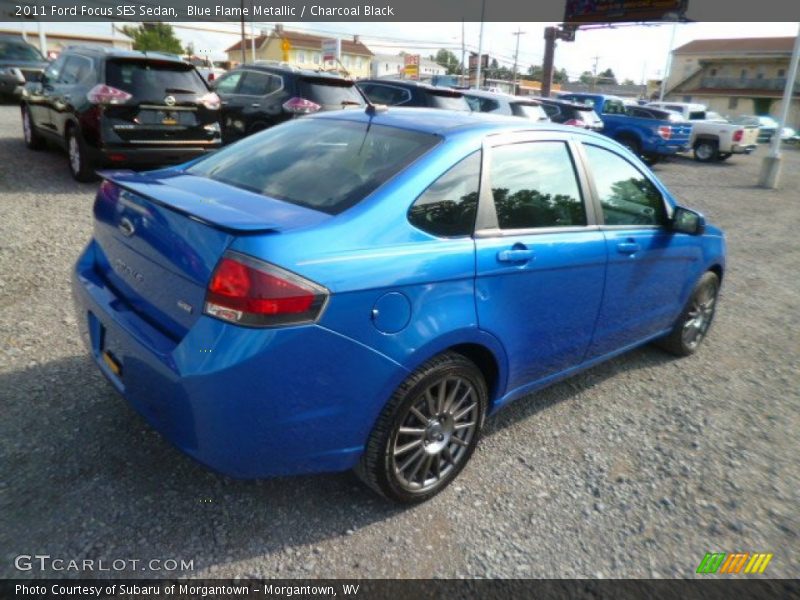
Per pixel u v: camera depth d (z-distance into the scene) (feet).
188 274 7.55
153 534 8.27
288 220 7.89
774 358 16.70
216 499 9.01
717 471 10.99
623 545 8.93
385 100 43.04
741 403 13.78
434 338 8.46
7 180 26.63
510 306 9.66
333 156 9.63
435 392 9.03
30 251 18.16
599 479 10.44
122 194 9.18
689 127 65.36
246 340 7.09
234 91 36.96
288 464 7.90
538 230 10.24
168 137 26.73
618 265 11.85
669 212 13.52
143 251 8.40
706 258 15.06
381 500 9.37
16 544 7.87
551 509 9.56
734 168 69.62
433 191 8.86
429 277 8.38
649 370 15.16
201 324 7.31
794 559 8.96
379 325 7.93
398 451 8.73
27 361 12.14
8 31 136.87
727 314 20.13
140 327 8.18
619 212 12.21
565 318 10.96
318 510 9.04
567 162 11.21
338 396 7.82
